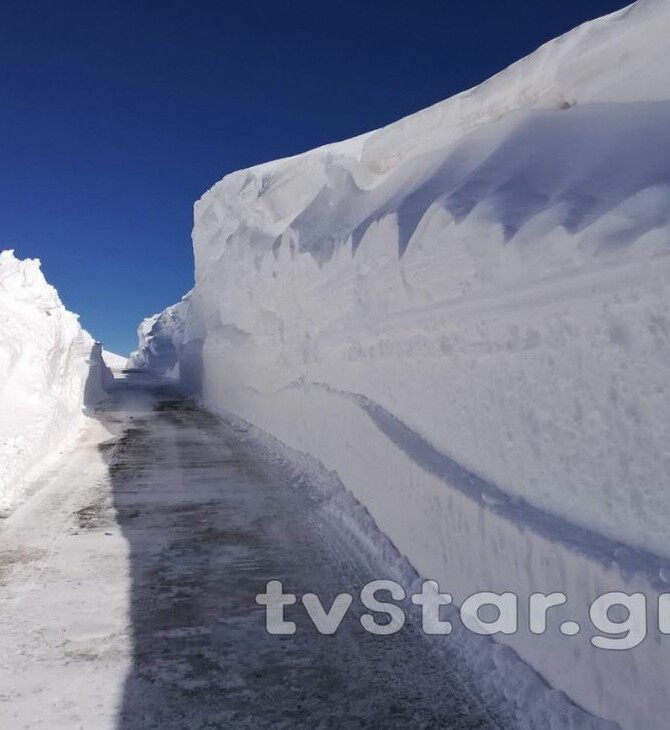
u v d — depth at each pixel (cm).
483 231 389
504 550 339
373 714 307
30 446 878
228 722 302
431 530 434
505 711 302
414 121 752
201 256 2289
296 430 977
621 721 254
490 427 388
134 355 5275
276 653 366
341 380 754
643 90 424
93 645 375
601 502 290
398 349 558
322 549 541
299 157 1536
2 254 1522
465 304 418
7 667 351
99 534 586
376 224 618
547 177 417
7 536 579
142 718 306
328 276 806
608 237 283
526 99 572
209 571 491
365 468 605
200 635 388
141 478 836
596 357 291
